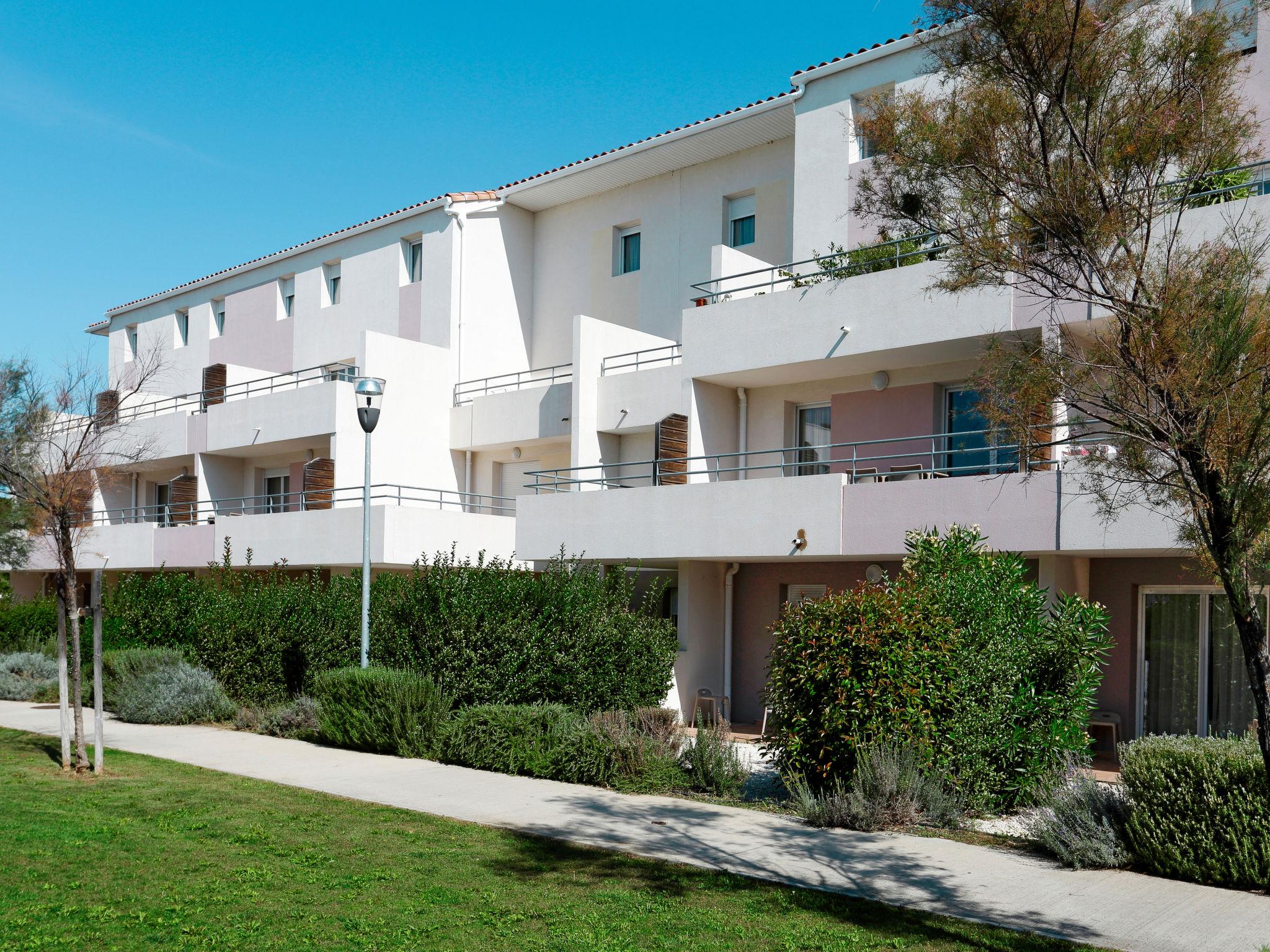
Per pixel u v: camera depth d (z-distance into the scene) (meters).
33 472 15.05
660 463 18.23
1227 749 8.68
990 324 14.53
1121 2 6.93
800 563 18.30
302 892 7.59
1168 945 6.66
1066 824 8.99
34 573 36.53
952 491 14.24
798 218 19.30
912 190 7.49
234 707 18.30
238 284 32.16
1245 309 6.19
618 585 17.02
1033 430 7.12
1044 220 6.80
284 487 29.20
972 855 8.98
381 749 14.73
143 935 6.65
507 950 6.45
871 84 18.44
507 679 15.60
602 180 24.64
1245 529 5.96
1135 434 6.42
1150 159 6.74
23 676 23.45
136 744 15.31
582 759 12.34
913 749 10.38
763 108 20.16
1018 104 6.99
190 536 26.92
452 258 25.80
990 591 11.12
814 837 9.56
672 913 7.21
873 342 15.94
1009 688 10.66
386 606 17.39
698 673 18.44
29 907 7.15
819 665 10.75
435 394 25.22
